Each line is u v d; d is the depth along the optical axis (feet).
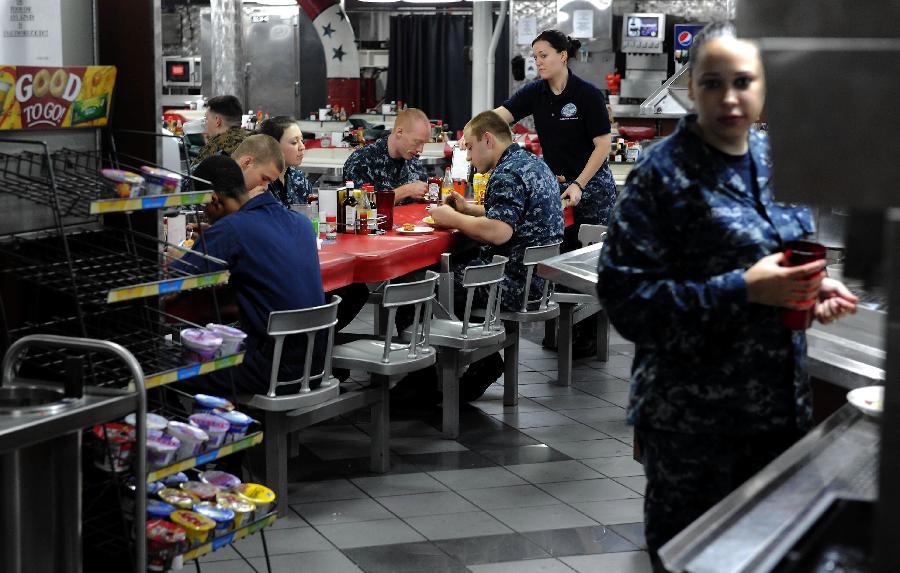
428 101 54.44
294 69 51.49
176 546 10.08
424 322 16.21
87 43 11.76
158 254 11.46
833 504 5.94
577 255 15.51
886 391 4.16
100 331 11.39
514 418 19.10
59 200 10.55
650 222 8.30
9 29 10.77
